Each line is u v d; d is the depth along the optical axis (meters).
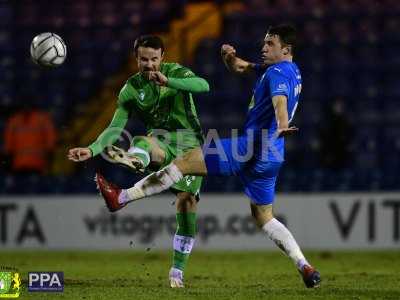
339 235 44.12
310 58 56.50
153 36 23.59
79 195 45.31
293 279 28.22
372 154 51.44
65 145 53.03
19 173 48.41
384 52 56.72
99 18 60.78
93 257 40.50
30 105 48.88
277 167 23.05
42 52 25.19
